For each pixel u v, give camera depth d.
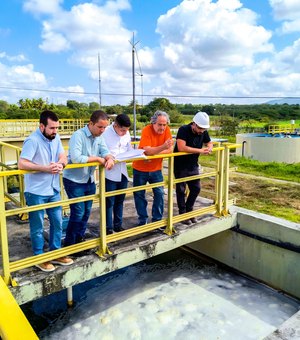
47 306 4.38
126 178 3.94
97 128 3.26
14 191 7.02
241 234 5.21
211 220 4.84
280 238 4.70
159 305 4.40
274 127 22.12
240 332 3.89
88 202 3.58
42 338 3.77
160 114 3.83
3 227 2.81
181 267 5.64
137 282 5.06
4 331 2.26
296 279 4.58
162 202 4.30
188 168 4.46
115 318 4.10
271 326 4.02
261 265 5.01
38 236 3.15
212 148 4.44
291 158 15.68
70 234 3.54
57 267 3.29
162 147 3.83
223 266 5.59
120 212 4.09
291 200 7.76
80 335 3.82
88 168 3.42
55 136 3.09
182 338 3.76
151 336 3.79
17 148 4.50
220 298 4.63
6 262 2.89
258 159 16.83
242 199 7.86
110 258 3.57
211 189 8.77
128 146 3.97
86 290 4.79
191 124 4.24
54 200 3.20
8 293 2.67
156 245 4.01
